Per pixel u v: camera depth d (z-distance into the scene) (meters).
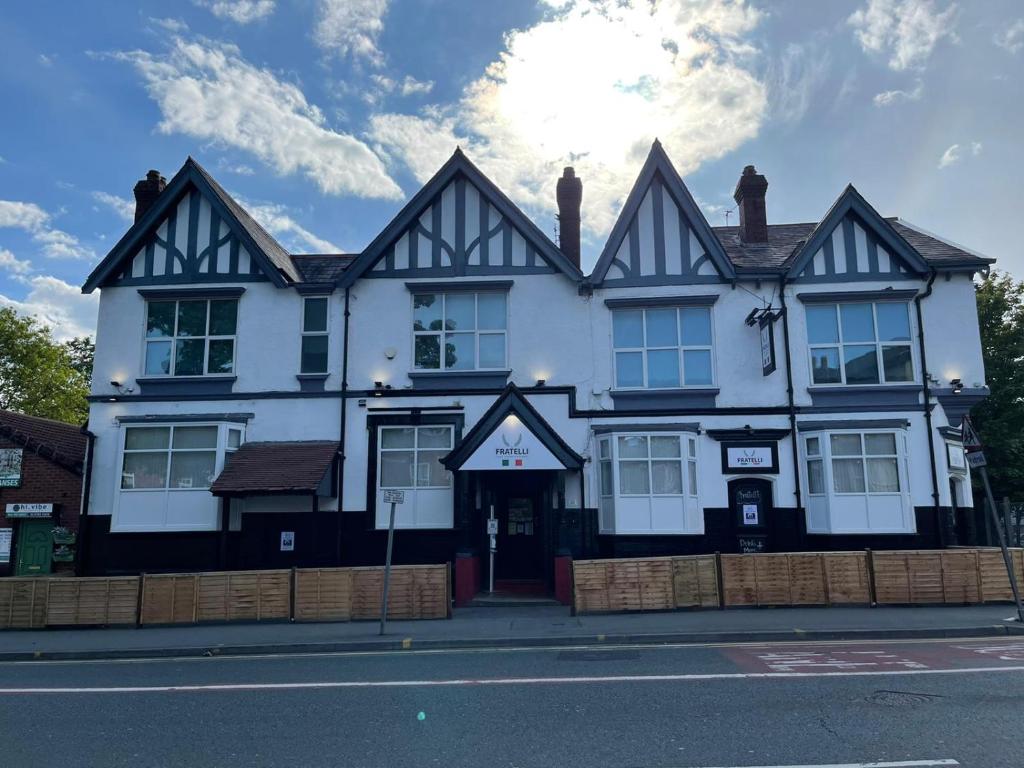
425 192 18.16
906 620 12.27
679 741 6.26
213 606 13.98
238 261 18.45
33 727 7.23
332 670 9.80
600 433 17.12
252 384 17.89
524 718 7.07
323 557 16.94
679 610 13.83
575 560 14.71
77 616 13.98
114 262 18.19
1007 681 8.09
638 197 18.12
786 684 8.20
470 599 15.40
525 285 17.95
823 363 17.36
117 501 17.22
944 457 16.70
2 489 19.08
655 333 17.78
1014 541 24.41
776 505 16.80
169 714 7.62
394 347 17.86
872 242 17.62
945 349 17.11
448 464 16.02
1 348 35.31
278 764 5.93
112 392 18.03
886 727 6.50
